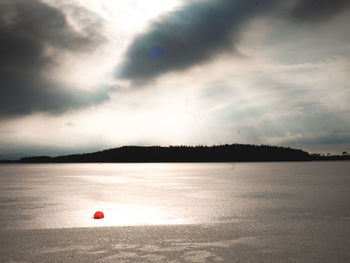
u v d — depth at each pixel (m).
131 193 18.72
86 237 8.13
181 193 18.45
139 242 7.63
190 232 8.62
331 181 28.03
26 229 9.10
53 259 6.41
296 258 6.41
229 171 55.78
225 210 12.13
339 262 6.18
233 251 6.88
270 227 9.18
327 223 9.70
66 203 14.48
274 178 33.31
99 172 57.62
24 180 33.59
